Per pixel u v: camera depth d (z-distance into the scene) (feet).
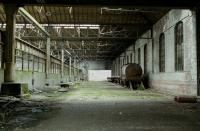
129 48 150.82
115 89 98.73
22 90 55.77
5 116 31.50
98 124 26.45
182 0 55.57
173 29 70.90
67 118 30.22
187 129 24.13
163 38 83.51
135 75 103.04
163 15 80.48
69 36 115.34
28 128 24.26
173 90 70.69
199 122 27.91
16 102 45.60
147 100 54.03
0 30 56.44
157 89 88.07
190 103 48.55
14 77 58.18
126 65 108.99
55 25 99.19
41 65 93.81
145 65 109.19
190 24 58.13
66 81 161.17
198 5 55.11
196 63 55.16
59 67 137.18
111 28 110.83
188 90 59.47
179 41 67.56
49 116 31.71
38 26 83.30
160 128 24.56
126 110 37.60
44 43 127.44
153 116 32.07
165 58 78.84
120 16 93.86
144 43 108.99
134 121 28.32
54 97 59.72
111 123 27.04
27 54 74.54
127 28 108.88
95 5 55.77
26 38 102.83
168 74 75.41
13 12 56.95
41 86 91.04
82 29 112.78
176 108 40.57
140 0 55.77
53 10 90.58
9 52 57.52
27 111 36.11
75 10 90.63
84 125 25.90
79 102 48.65
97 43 152.46
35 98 56.24
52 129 23.90
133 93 76.13
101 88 106.32
